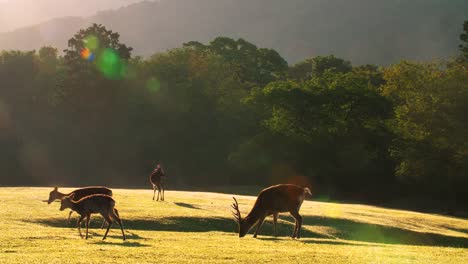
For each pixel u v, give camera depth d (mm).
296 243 23750
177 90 104000
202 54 113562
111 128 104250
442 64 77875
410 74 73812
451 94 64688
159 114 103500
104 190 28219
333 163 84438
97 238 22953
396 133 74625
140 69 107438
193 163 101562
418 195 82125
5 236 22109
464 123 64250
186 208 35969
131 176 102688
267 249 21000
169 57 111625
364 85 86500
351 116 85688
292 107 85688
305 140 85812
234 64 125438
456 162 66875
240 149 91250
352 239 33938
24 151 105688
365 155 82125
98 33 109125
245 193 72062
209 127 104250
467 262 20047
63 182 96438
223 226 31828
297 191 26000
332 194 84812
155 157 103188
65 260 16844
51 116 109000
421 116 66875
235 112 103125
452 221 45031
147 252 19016
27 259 16891
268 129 93312
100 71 104812
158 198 40125
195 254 18906
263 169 91562
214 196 47562
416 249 24281
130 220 29969
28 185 90375
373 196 83625
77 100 104688
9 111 110875
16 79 113312
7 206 32312
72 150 104500
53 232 24109
